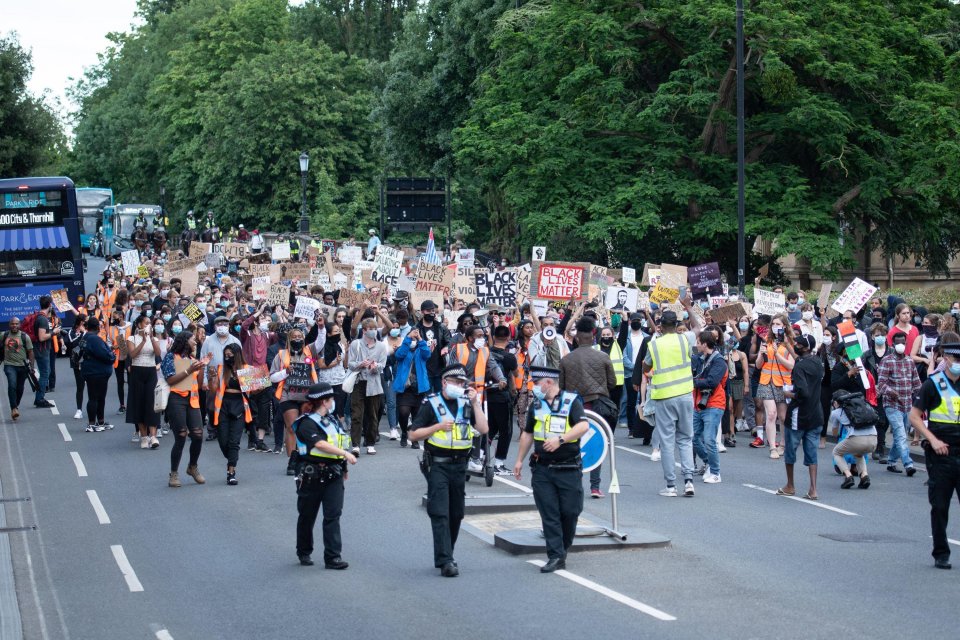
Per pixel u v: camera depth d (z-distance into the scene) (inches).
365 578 433.7
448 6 2087.8
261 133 2783.0
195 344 690.2
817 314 967.0
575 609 382.0
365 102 2886.3
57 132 2396.7
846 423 619.2
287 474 669.9
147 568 460.4
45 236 1222.3
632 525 520.4
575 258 1717.5
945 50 1764.3
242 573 447.8
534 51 1647.4
